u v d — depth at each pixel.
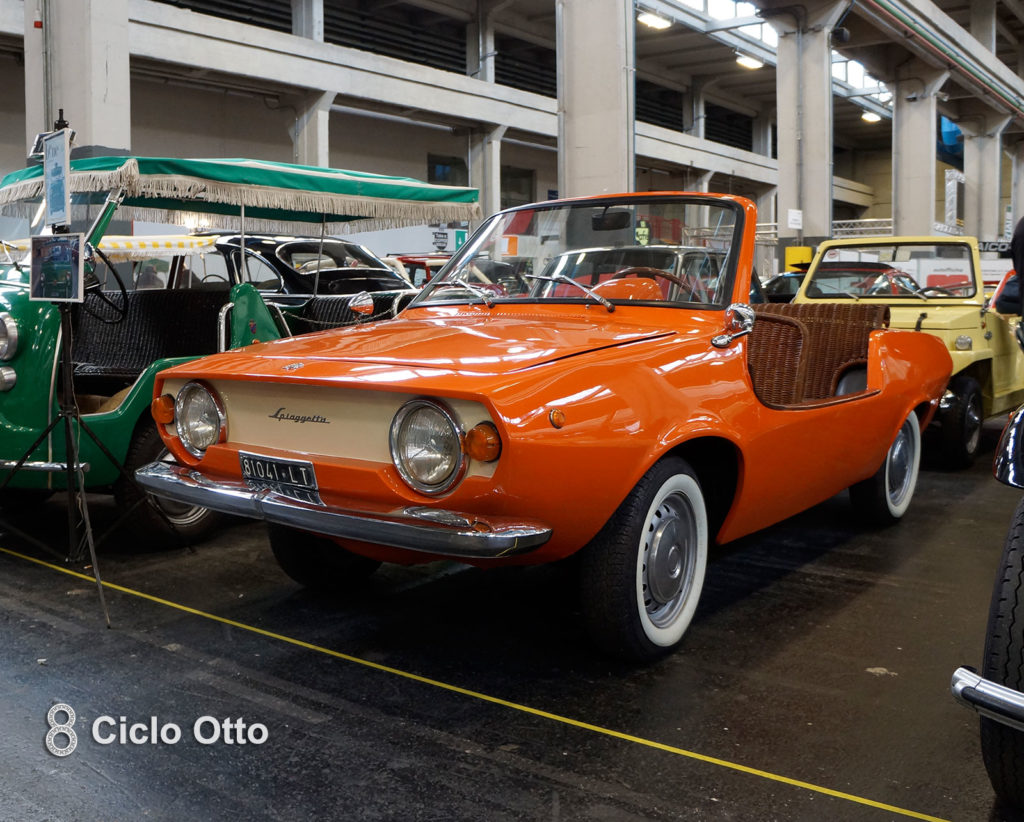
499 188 22.62
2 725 2.29
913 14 21.22
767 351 4.32
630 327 2.86
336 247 8.37
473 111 20.92
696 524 2.77
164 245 5.77
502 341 2.63
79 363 4.89
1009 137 37.31
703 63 28.70
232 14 17.77
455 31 23.09
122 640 2.88
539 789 1.99
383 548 2.69
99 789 1.99
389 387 2.26
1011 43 33.66
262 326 4.36
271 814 1.89
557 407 2.23
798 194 19.17
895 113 24.94
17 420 3.66
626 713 2.37
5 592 3.35
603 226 3.29
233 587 3.43
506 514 2.23
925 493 5.15
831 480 3.48
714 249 3.08
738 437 2.73
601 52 9.86
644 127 26.20
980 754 2.15
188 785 2.01
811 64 18.92
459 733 2.25
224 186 4.22
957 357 5.63
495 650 2.80
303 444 2.53
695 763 2.11
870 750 2.17
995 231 31.20
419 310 3.36
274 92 17.77
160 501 3.87
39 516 4.56
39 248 3.42
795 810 1.91
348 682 2.56
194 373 2.71
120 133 10.12
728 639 2.90
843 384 4.20
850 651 2.80
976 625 3.03
